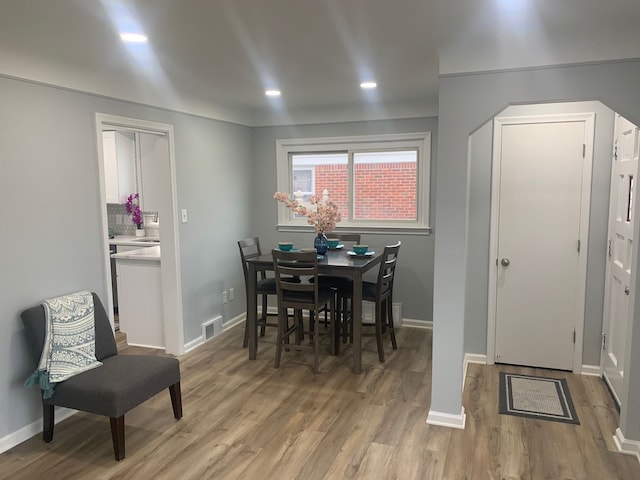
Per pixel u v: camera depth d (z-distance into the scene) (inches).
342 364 154.6
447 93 106.0
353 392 133.3
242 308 206.8
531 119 141.4
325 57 116.3
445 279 110.5
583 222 139.8
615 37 93.0
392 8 83.2
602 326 140.9
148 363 111.3
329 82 145.9
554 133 140.1
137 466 98.0
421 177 189.6
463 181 107.0
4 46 99.9
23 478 94.0
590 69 95.4
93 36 97.7
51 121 112.7
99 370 106.7
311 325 179.5
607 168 136.3
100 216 127.0
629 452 101.0
